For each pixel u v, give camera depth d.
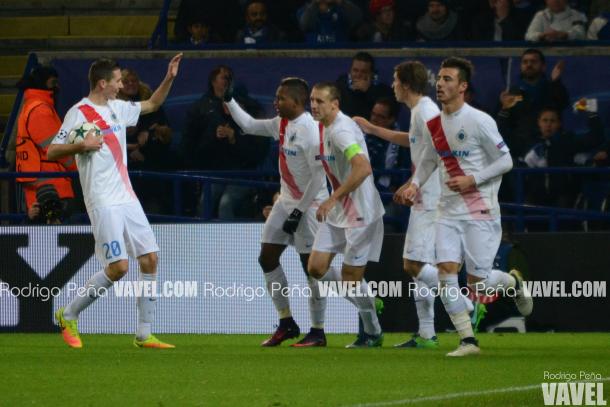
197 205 38.25
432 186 27.02
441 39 43.94
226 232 32.41
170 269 32.50
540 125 38.03
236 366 22.16
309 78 42.28
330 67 42.38
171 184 38.81
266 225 27.75
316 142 26.52
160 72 42.47
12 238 32.88
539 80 39.53
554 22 43.34
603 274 32.53
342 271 26.72
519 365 22.16
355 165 25.23
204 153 38.72
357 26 44.78
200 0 44.97
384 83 40.47
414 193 24.59
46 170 35.19
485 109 40.66
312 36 44.47
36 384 19.23
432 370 21.23
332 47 43.03
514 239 32.66
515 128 38.56
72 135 25.95
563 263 32.62
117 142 26.44
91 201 26.25
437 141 24.06
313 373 20.81
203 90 42.16
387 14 44.31
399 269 32.66
